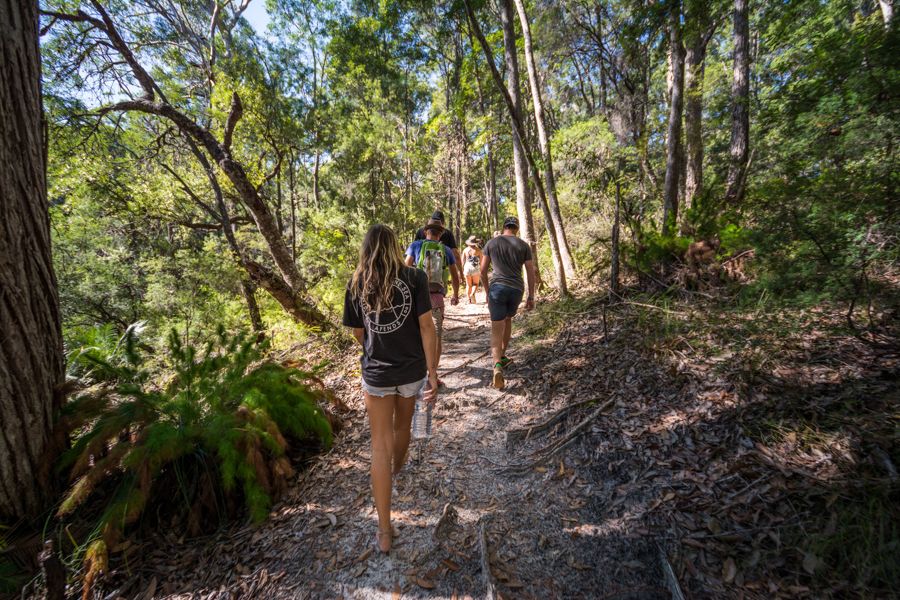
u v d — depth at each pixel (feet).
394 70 67.92
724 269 14.93
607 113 36.81
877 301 9.17
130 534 7.95
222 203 33.88
